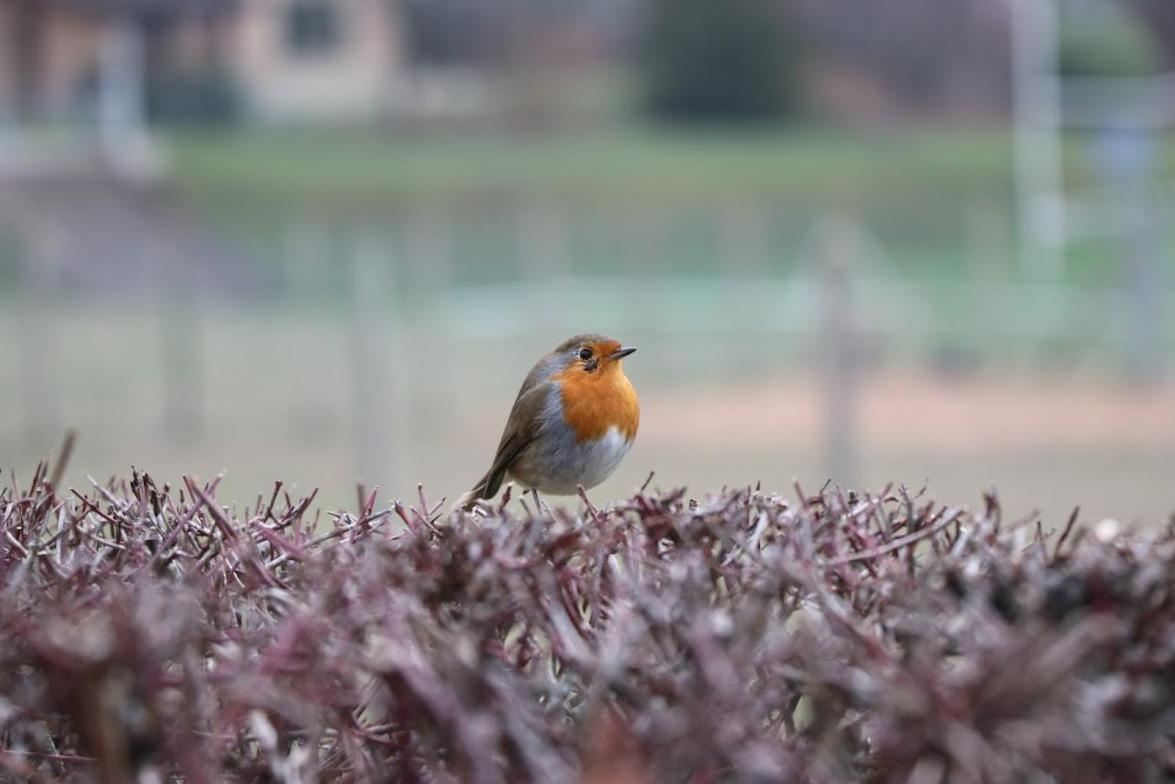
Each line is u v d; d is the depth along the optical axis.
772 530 3.54
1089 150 23.09
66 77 32.78
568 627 3.14
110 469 14.65
